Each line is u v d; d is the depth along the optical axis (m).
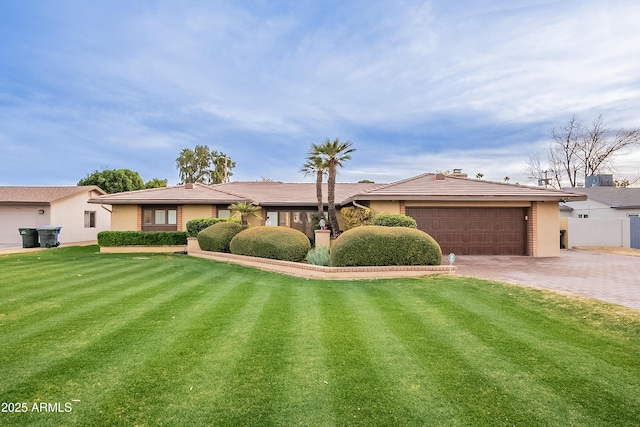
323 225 15.82
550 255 17.48
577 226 23.62
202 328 6.32
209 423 3.55
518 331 6.31
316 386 4.30
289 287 10.21
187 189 23.08
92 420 3.58
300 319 6.97
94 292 9.19
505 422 3.62
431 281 10.77
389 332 6.23
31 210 24.09
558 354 5.31
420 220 17.69
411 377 4.55
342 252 11.90
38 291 9.27
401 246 12.04
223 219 19.67
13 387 4.19
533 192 17.61
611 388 4.32
